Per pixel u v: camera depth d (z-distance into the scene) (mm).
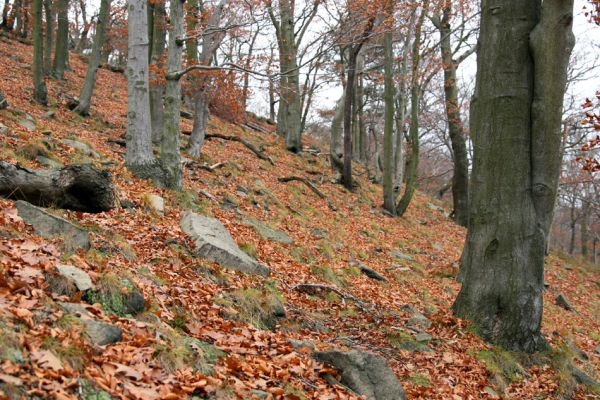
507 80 7930
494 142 8039
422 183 44000
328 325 7152
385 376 5332
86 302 4625
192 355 4375
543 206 7914
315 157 24219
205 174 13766
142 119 10391
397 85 23938
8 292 3941
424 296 10664
